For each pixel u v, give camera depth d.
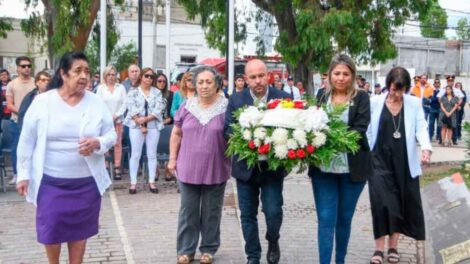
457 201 6.61
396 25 19.56
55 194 4.28
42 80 8.40
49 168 4.28
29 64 9.59
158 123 8.62
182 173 5.32
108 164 9.80
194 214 5.43
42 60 35.34
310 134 4.53
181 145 5.38
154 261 5.61
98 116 4.39
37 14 18.98
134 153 8.55
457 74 52.00
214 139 5.26
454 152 14.95
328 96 4.99
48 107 4.25
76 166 4.32
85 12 16.30
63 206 4.29
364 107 4.82
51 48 18.45
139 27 13.48
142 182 9.44
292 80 18.05
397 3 19.05
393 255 5.59
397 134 5.40
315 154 4.54
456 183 7.35
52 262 4.50
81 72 4.23
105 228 6.73
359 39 17.30
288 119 4.56
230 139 4.85
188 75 8.59
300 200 8.42
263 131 4.57
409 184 5.44
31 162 4.32
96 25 19.30
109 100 9.45
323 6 18.03
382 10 18.86
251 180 5.06
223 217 7.30
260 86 5.03
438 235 5.98
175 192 8.74
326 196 4.86
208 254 5.48
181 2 20.92
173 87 14.19
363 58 19.48
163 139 9.32
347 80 4.80
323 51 17.66
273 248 5.25
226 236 6.45
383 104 5.46
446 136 17.14
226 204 8.05
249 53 24.44
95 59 21.09
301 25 17.31
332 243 4.87
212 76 5.24
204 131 5.27
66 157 4.28
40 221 4.32
